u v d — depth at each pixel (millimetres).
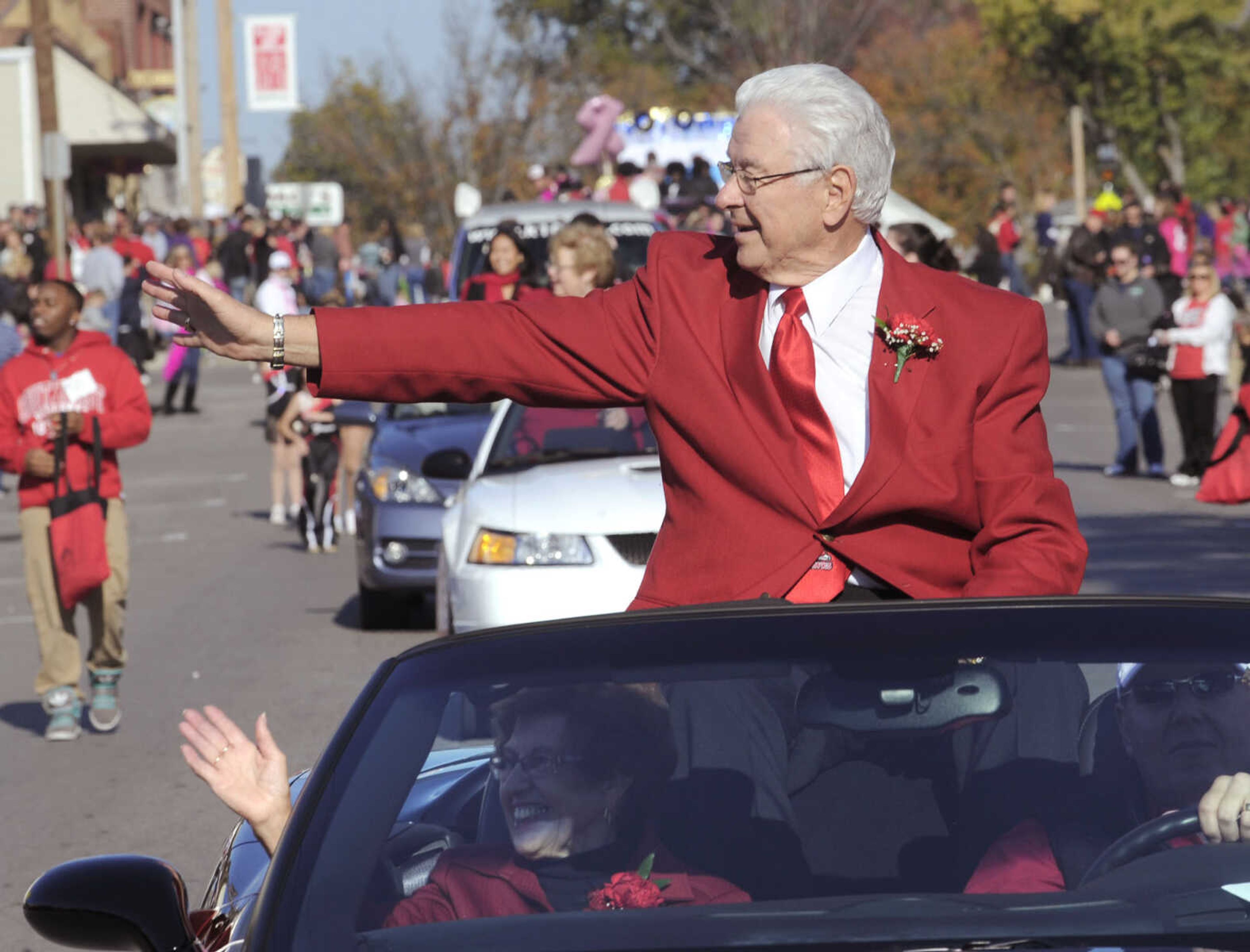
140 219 91750
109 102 104938
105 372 21812
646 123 84625
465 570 21312
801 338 9008
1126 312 44656
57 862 16844
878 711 7297
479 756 7336
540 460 22953
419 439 29344
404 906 6812
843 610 7855
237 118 110438
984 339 8977
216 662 26531
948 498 8867
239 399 76625
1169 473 45375
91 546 21531
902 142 155625
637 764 7230
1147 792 7105
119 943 7715
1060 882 6812
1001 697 7312
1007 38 160000
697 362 9156
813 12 134375
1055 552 8969
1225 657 7461
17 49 104438
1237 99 168625
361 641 28078
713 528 9047
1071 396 64375
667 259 9391
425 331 9188
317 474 38062
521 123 103312
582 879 6977
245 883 8625
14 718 23625
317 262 85125
